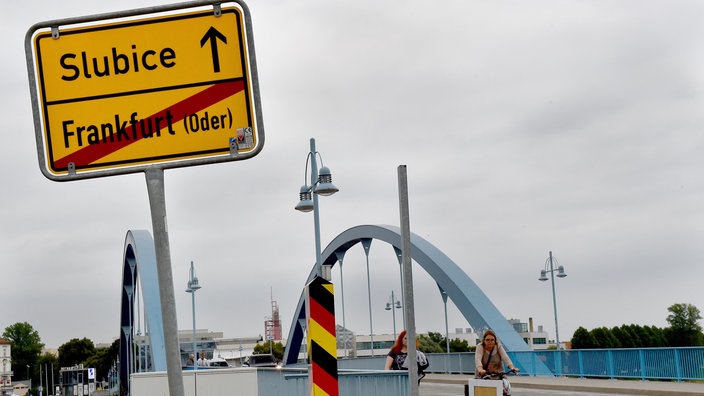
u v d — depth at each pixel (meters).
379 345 124.56
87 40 4.27
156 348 33.28
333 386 6.20
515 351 35.62
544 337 146.00
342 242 42.78
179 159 4.24
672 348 27.70
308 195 24.38
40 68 4.27
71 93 4.26
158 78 4.27
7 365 191.62
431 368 44.66
